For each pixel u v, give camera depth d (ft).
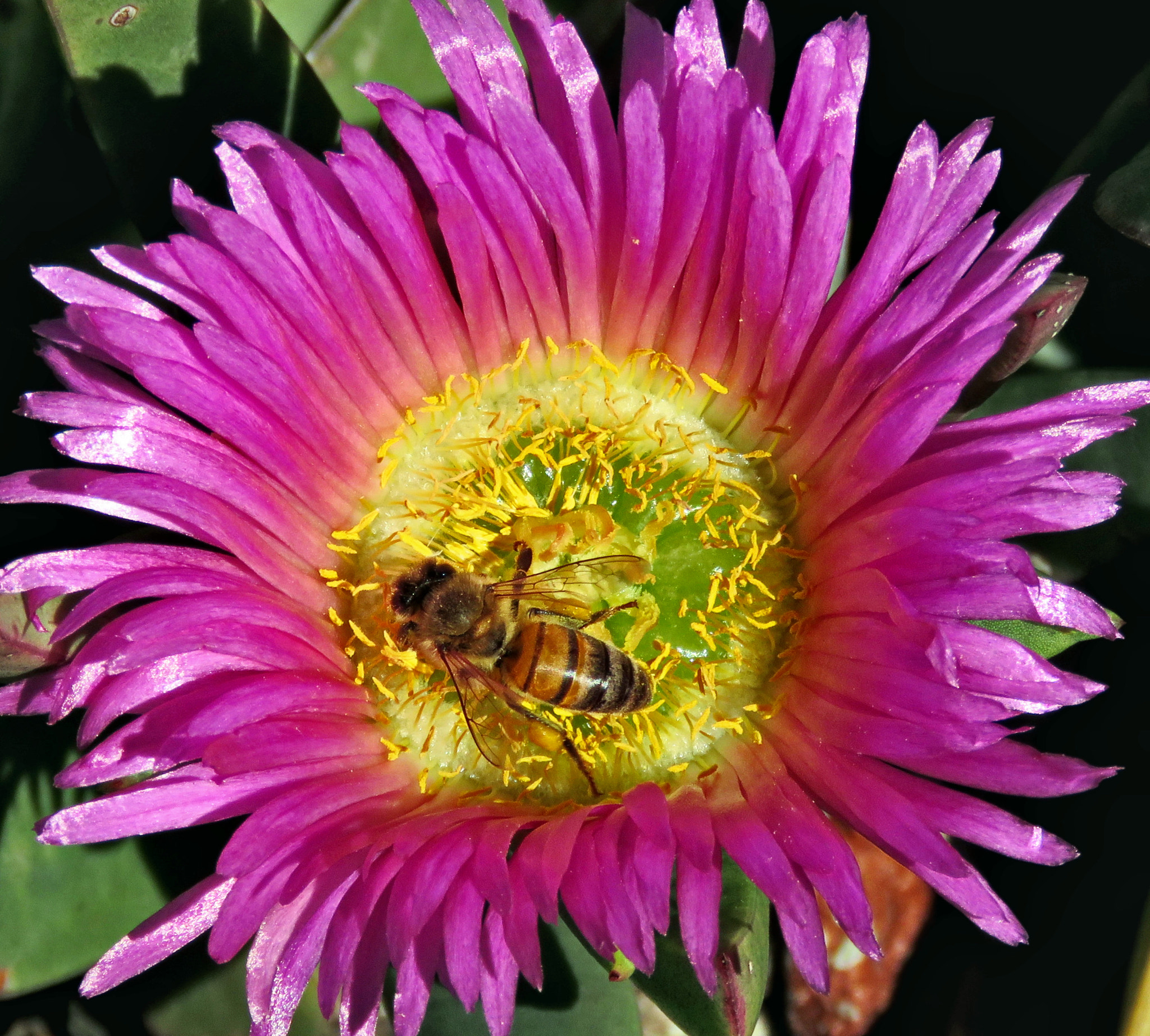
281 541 0.35
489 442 0.37
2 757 0.36
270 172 0.34
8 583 0.31
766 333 0.36
